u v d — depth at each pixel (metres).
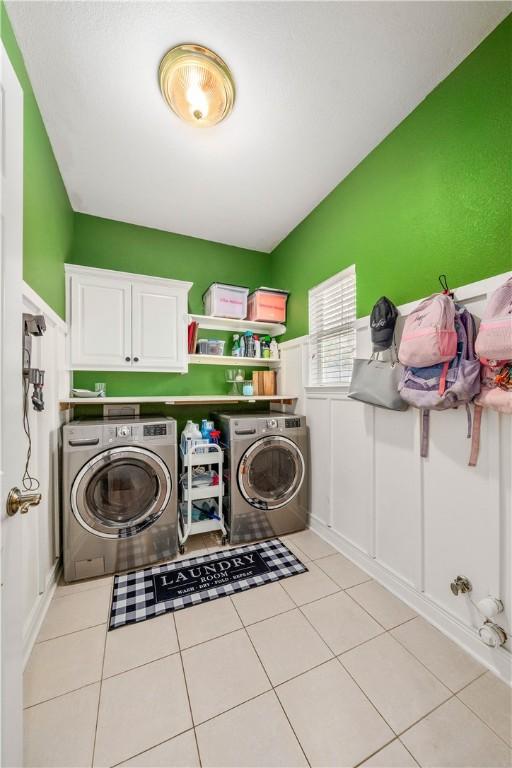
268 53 1.38
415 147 1.65
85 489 1.88
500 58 1.27
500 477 1.25
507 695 1.17
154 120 1.71
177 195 2.39
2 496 0.78
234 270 3.21
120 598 1.70
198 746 1.01
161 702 1.15
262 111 1.66
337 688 1.20
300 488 2.50
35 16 1.23
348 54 1.38
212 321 2.91
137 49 1.35
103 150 1.92
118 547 1.94
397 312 1.71
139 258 2.81
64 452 1.84
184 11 1.22
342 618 1.56
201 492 2.27
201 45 1.34
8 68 0.83
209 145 1.90
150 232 2.85
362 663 1.31
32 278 1.52
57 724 1.07
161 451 2.08
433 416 1.53
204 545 2.28
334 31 1.29
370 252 1.96
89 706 1.13
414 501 1.63
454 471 1.43
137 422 2.07
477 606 1.27
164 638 1.44
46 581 1.64
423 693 1.18
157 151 1.94
